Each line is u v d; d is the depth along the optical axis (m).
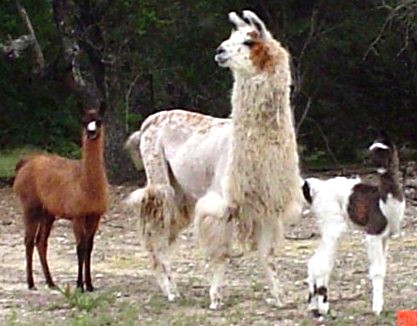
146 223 11.67
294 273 13.00
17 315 10.49
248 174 10.20
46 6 26.34
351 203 9.91
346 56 28.12
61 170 11.80
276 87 10.14
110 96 25.41
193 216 11.87
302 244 15.77
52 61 25.50
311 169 28.05
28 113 29.41
